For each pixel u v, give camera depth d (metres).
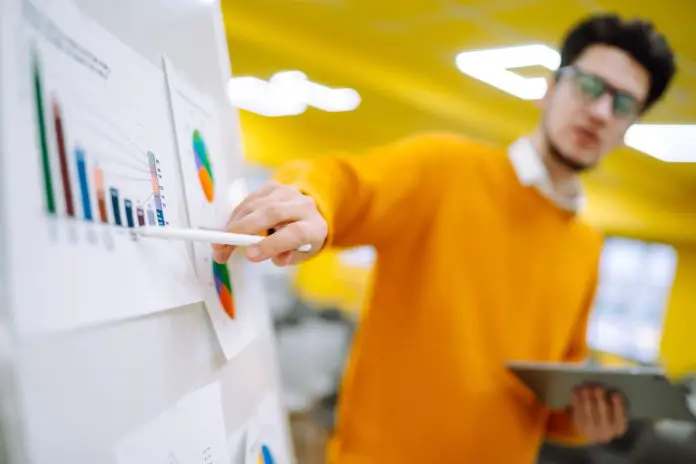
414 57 3.57
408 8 3.02
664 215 5.16
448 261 1.41
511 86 3.66
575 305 1.54
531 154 1.47
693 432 2.17
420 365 1.41
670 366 5.64
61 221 0.38
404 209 1.39
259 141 5.02
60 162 0.38
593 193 4.79
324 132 4.97
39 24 0.38
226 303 0.68
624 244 5.88
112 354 0.42
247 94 4.29
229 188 0.77
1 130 0.33
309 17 3.24
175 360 0.53
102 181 0.43
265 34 3.45
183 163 0.61
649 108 1.55
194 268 0.59
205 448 0.56
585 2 2.66
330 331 3.74
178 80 0.63
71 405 0.37
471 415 1.40
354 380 1.51
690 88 3.12
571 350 1.66
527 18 2.88
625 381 1.31
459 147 1.47
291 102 4.51
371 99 4.32
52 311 0.36
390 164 1.35
